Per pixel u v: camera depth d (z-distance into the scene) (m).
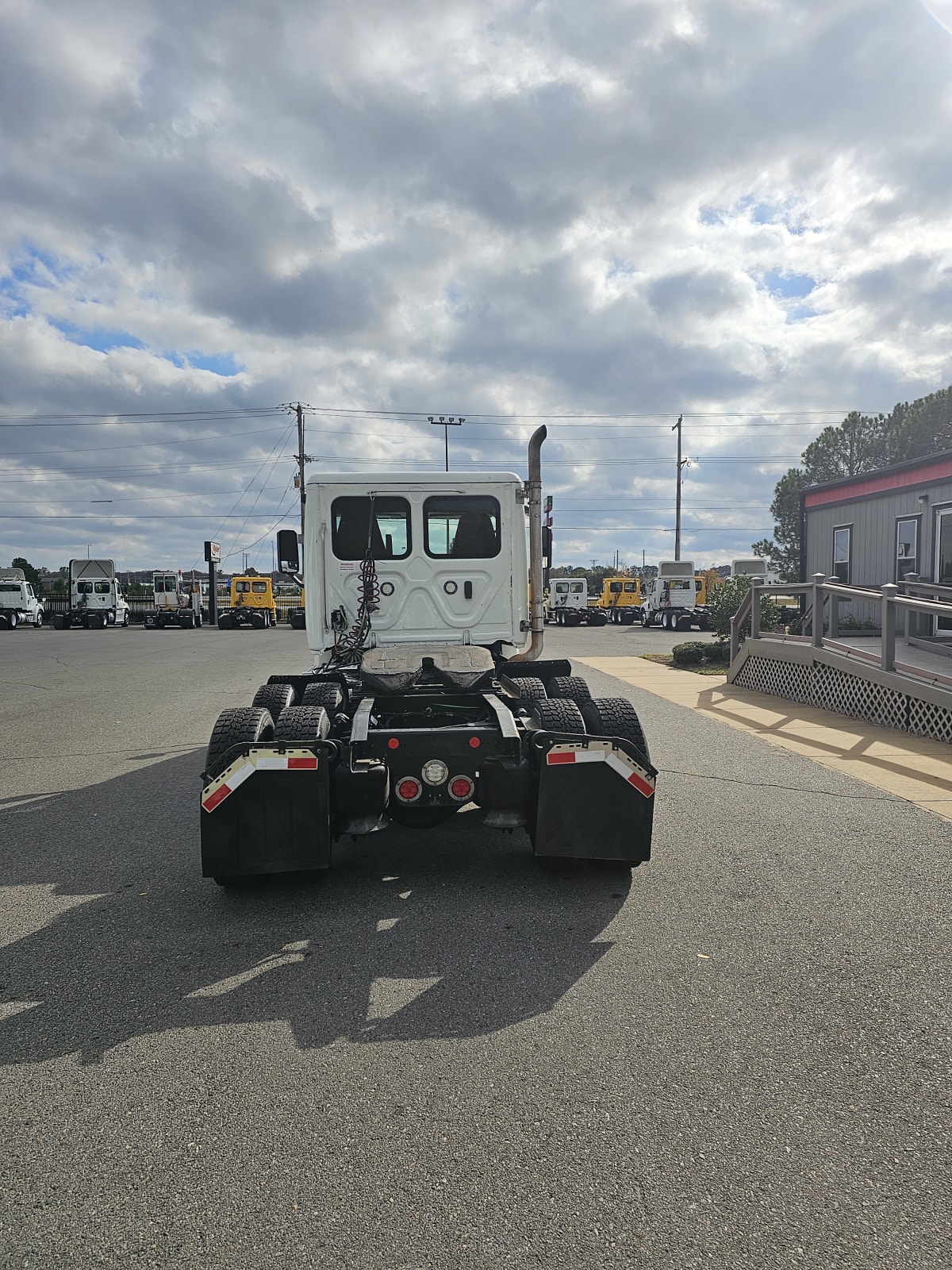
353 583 6.47
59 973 3.36
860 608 14.81
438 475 6.46
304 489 6.41
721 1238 1.91
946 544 12.87
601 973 3.30
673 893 4.16
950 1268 1.82
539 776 4.18
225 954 3.52
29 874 4.59
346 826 4.18
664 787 6.21
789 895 4.10
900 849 4.79
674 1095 2.48
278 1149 2.26
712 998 3.08
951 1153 2.21
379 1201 2.05
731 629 12.53
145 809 6.04
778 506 45.72
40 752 8.30
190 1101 2.48
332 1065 2.67
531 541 6.46
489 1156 2.21
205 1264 1.86
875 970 3.30
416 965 3.39
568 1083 2.55
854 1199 2.04
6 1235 1.95
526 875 4.49
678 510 52.03
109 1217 2.01
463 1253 1.88
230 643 27.55
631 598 43.09
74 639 30.97
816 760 7.11
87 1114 2.43
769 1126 2.33
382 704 5.20
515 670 6.43
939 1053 2.70
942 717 7.87
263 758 4.01
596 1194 2.06
